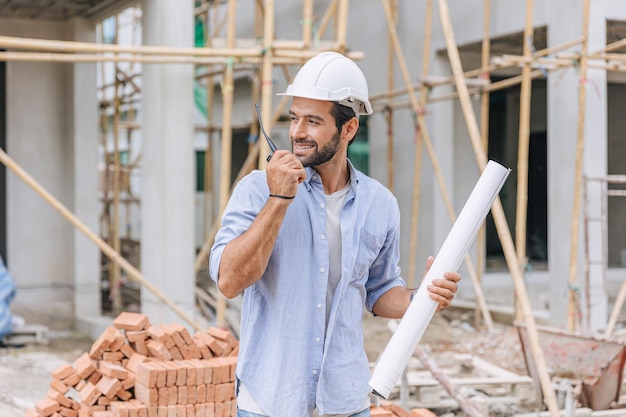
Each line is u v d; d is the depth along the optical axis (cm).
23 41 709
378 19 1375
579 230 980
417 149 1129
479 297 1055
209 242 1046
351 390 281
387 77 1352
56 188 1092
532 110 1516
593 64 948
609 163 1465
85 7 1023
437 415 657
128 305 1230
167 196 830
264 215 255
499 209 627
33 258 1091
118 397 484
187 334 505
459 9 1227
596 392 616
